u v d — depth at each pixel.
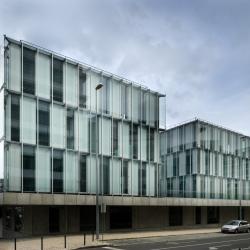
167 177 54.03
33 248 24.52
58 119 34.06
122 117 39.72
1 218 36.28
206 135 52.56
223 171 54.59
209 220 54.62
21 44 32.09
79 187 34.91
